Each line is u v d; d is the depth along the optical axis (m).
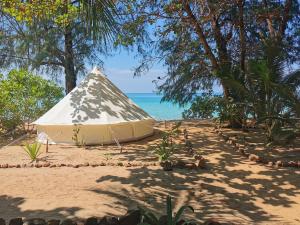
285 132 11.09
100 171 8.30
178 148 10.90
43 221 4.98
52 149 11.00
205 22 14.02
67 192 6.84
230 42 15.09
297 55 16.70
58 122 11.77
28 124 15.11
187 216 5.77
